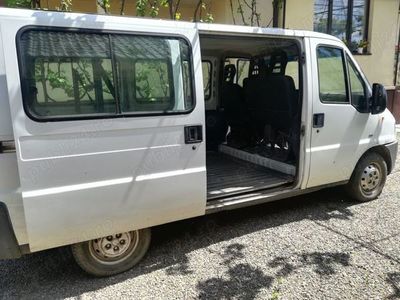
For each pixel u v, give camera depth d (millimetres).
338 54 3949
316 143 3836
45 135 2438
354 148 4152
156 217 2980
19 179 2406
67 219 2584
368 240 3561
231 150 5309
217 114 5609
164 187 2924
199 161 3070
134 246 3121
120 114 2686
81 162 2576
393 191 4953
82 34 2557
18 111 2340
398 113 10031
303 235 3682
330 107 3857
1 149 2346
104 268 2994
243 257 3285
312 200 4621
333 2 8938
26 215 2434
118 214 2775
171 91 2895
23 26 2357
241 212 4277
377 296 2713
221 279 2963
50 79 2457
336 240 3566
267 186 3877
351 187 4418
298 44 3703
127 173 2758
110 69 2660
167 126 2877
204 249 3447
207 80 5426
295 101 4184
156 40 2830
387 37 9789
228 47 4496
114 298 2754
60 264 3277
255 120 4969
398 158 6652
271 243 3529
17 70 2330
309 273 3018
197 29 3039
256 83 4703
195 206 3156
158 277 3014
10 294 2840
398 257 3246
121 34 2693
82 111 2568
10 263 3303
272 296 2732
